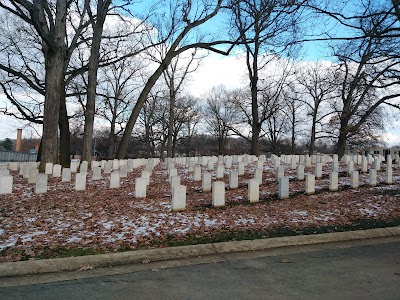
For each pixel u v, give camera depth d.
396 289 3.94
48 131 16.06
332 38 7.88
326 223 7.39
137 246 5.72
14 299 3.75
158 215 8.12
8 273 4.54
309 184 11.14
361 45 9.37
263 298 3.72
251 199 10.02
